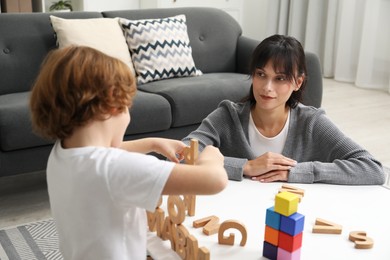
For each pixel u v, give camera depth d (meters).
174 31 2.72
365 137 3.08
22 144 1.97
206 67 2.96
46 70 0.79
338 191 1.24
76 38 2.40
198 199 1.16
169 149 1.06
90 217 0.78
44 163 2.07
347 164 1.30
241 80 2.67
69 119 0.77
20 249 1.79
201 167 0.80
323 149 1.42
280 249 0.90
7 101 2.12
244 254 0.94
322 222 1.05
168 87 2.45
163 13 2.87
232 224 0.96
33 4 3.61
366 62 4.29
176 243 0.96
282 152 1.43
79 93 0.76
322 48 4.75
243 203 1.15
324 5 4.61
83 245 0.80
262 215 1.09
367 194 1.23
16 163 2.00
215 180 0.79
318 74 2.70
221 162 0.88
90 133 0.80
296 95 1.42
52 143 2.04
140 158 0.78
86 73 0.77
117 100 0.79
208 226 1.02
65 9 3.77
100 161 0.77
